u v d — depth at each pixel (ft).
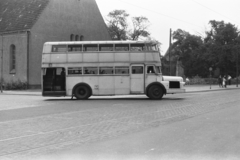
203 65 285.23
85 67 79.87
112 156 21.27
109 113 47.29
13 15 162.50
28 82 146.51
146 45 79.10
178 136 28.07
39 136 28.89
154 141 26.02
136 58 78.95
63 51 80.33
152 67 78.54
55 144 25.30
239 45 231.91
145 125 34.86
